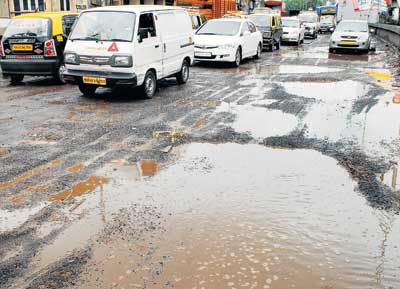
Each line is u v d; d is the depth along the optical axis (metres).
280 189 5.19
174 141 6.93
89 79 9.88
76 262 3.68
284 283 3.44
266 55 20.92
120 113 8.74
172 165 5.91
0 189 5.09
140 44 9.88
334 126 7.88
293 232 4.20
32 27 11.89
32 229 4.21
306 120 8.28
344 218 4.51
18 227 4.25
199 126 7.78
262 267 3.64
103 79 9.74
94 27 10.09
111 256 3.77
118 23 10.01
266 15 23.42
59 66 12.05
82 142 6.85
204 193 5.05
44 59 11.80
